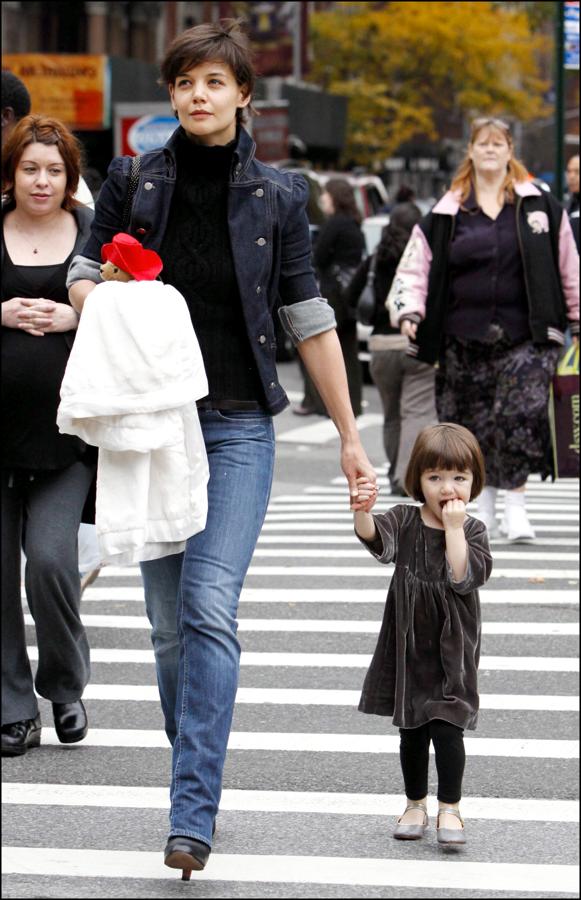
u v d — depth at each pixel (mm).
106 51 102438
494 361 24844
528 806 14047
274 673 18297
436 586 12719
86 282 12633
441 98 122625
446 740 12664
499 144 24438
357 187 76938
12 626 15039
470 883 12102
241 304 12266
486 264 24469
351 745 15727
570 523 28406
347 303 33344
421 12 114938
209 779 11727
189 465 11953
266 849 12789
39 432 14430
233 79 12273
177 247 12297
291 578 23484
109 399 11688
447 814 12797
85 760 15023
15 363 14383
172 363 11766
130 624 20531
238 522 12195
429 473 12742
